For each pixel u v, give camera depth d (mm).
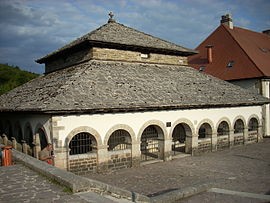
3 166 10070
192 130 17297
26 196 7078
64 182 7707
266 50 29547
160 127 15812
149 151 18141
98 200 6777
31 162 9898
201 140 17906
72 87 14055
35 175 8883
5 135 18859
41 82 19203
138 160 14992
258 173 12953
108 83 15406
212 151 18453
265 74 24062
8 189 7602
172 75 19297
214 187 10547
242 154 17516
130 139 14734
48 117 12859
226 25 31016
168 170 14047
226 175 12773
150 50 19469
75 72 16219
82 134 14961
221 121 18891
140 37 20234
